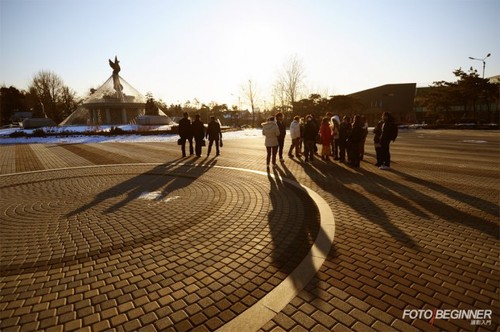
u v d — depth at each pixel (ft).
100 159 39.70
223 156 41.11
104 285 10.08
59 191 22.75
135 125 123.13
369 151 45.47
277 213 17.04
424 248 12.26
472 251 11.93
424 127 113.91
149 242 13.39
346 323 7.98
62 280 10.41
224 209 17.83
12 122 229.86
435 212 16.63
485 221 15.14
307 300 9.00
